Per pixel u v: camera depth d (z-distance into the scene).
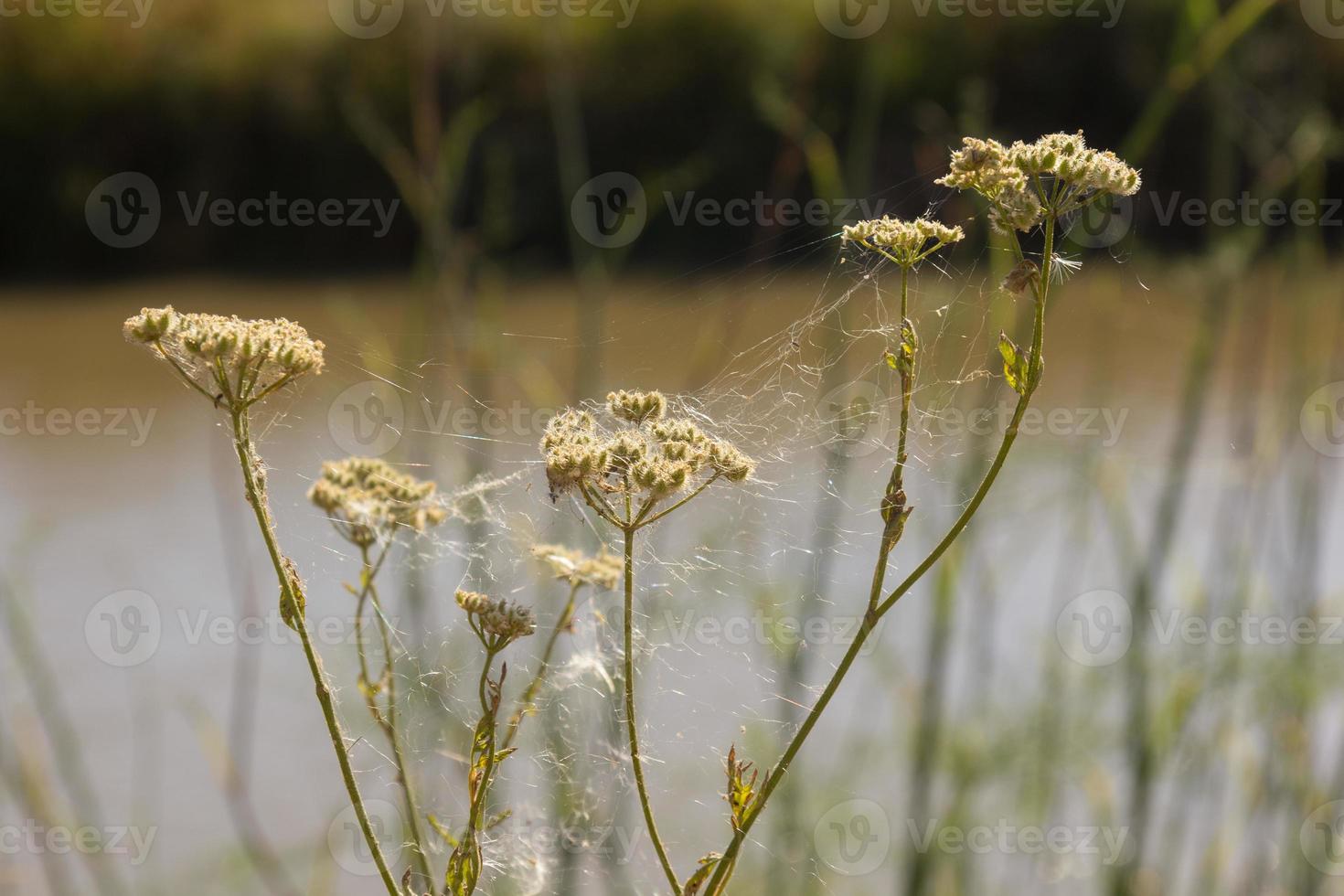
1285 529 3.47
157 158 11.12
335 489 1.67
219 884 3.50
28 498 5.77
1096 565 3.77
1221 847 3.41
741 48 9.63
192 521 5.59
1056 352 5.67
